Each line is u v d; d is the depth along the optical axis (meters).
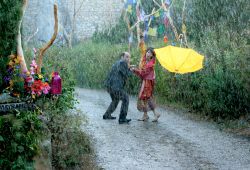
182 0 19.47
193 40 16.42
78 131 6.66
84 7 30.03
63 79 7.95
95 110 11.62
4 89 5.36
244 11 15.84
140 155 7.23
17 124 4.90
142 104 10.02
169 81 12.89
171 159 7.04
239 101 9.85
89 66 19.02
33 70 5.66
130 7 17.25
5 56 5.34
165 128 9.34
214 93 10.23
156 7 22.97
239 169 6.57
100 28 29.72
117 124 9.70
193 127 9.45
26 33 26.77
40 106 5.75
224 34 13.43
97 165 6.58
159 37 21.27
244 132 8.83
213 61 11.07
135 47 18.31
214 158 7.12
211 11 17.39
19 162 4.80
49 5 28.20
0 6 5.09
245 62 9.91
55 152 6.00
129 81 15.49
